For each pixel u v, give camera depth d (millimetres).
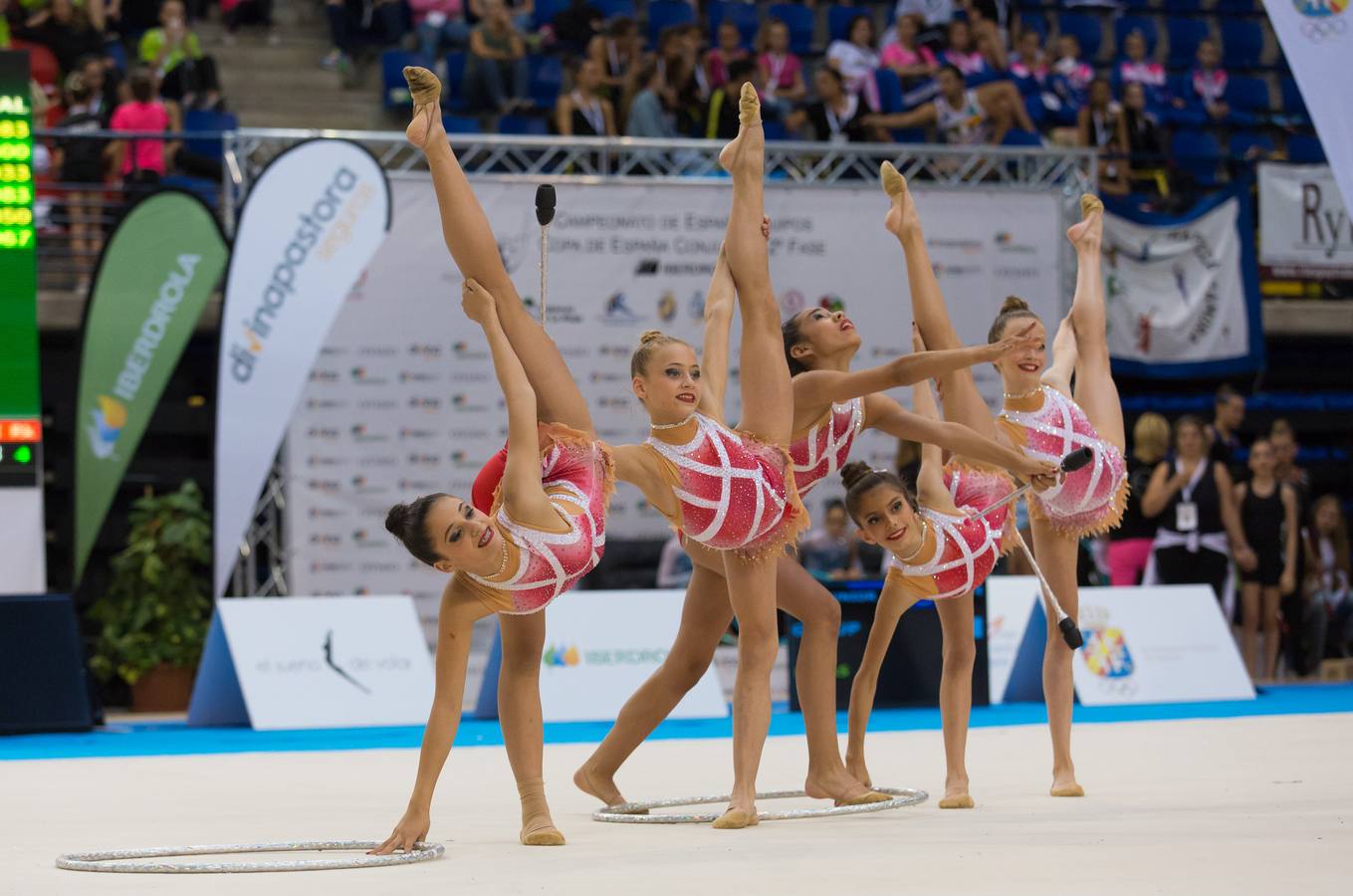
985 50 22922
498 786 9445
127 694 17188
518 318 7066
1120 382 21266
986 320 18219
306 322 15508
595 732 13570
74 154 18422
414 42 23141
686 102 20328
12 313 14383
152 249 15828
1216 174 22594
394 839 6422
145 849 6570
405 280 17125
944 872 5609
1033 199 18344
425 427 17172
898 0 23938
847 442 8039
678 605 15445
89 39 20547
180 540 16469
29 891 5637
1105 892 5121
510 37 21922
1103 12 25516
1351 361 22781
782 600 8203
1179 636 16156
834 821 7363
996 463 7629
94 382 15727
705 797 8281
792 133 20781
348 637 14844
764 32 22562
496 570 6441
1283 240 19609
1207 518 17156
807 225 17922
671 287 17672
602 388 17547
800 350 8156
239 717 14828
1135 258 18969
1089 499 8391
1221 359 19219
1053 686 8398
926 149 18156
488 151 20484
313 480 16906
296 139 16891
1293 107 25031
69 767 10898
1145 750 10680
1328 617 18609
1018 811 7613
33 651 14078
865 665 8477
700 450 7070
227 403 15391
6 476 14367
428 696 14891
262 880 5820
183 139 17828
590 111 20359
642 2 24219
